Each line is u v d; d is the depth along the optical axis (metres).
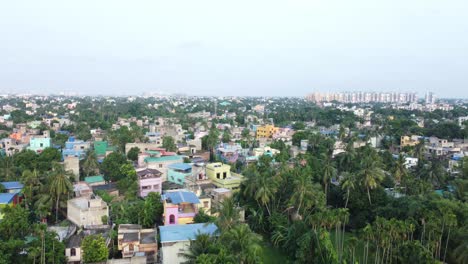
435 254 56.62
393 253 53.03
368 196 74.50
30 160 96.75
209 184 86.94
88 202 68.38
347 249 62.62
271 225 68.81
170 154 113.38
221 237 49.06
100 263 51.88
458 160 114.44
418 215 62.06
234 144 143.00
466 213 60.31
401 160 91.19
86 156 102.94
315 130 194.50
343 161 101.75
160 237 55.34
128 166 93.75
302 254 55.53
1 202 68.44
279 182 76.19
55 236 53.09
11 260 47.34
